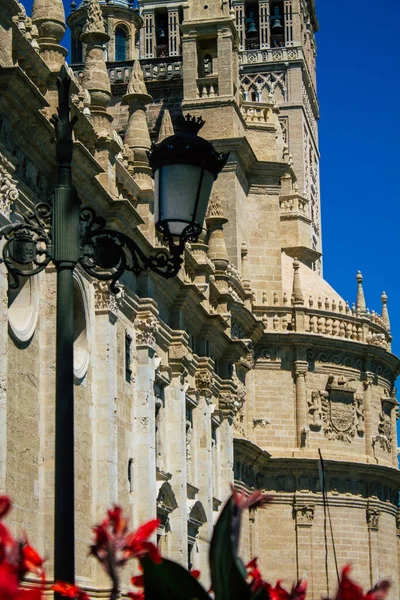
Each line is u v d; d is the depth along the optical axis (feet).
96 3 155.53
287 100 420.36
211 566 40.91
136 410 161.89
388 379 294.25
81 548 136.26
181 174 67.72
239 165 263.70
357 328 284.82
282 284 284.20
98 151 152.05
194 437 196.65
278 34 429.79
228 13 262.06
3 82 113.29
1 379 112.68
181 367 181.78
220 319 203.31
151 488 159.74
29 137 123.95
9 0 115.65
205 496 196.44
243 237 268.41
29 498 121.80
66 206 67.82
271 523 265.13
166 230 68.33
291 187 316.19
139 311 163.94
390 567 281.33
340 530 269.85
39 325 127.54
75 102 144.36
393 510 286.66
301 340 272.10
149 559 42.01
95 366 146.30
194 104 260.21
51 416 127.24
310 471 267.59
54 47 136.36
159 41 421.59
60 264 66.95
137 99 177.58
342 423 277.03
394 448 294.25
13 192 116.98
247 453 249.96
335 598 37.83
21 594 32.76
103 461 144.25
